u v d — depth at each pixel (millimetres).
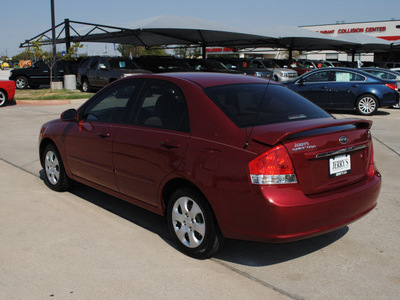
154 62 22984
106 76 19359
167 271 3443
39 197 5301
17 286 3201
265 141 3121
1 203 5047
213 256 3725
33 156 7543
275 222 3070
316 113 3980
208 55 53750
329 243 4020
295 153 3150
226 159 3246
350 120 3621
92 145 4602
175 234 3793
